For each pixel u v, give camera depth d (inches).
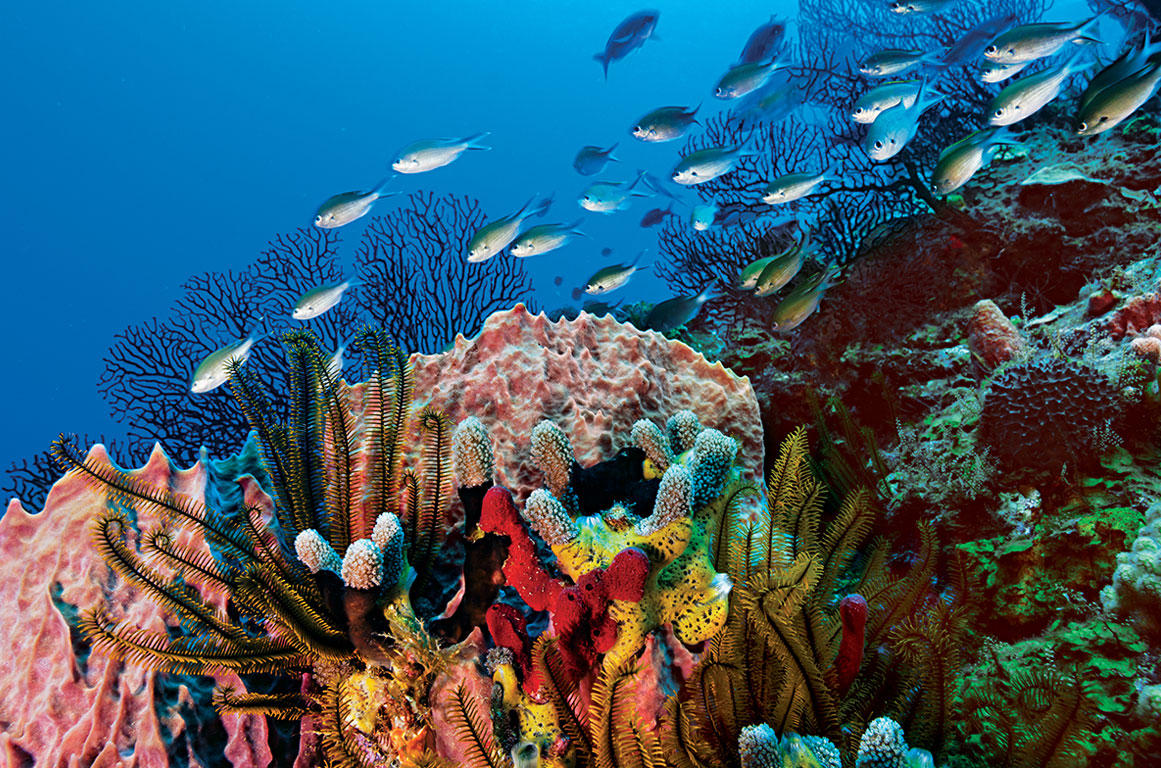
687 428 90.4
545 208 245.1
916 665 81.4
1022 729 76.5
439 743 77.7
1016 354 157.8
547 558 89.5
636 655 73.5
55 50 2620.6
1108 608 97.2
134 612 95.1
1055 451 122.7
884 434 183.0
